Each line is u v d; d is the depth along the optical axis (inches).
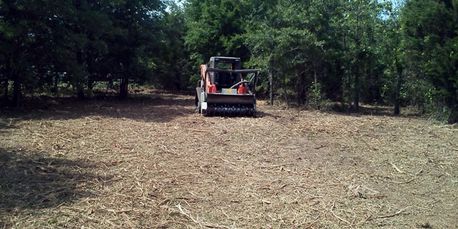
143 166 343.0
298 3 804.0
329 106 818.8
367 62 776.9
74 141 428.1
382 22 794.2
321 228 233.1
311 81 827.4
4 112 643.5
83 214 238.2
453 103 622.5
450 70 599.2
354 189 302.7
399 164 380.5
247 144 443.2
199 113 679.1
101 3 879.1
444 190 308.2
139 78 1016.2
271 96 842.2
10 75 697.0
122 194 273.7
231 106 644.1
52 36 697.6
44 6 655.8
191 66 1253.7
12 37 625.9
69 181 296.5
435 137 514.6
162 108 769.6
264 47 785.6
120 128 514.6
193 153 394.9
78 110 705.6
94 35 813.9
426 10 610.2
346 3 786.8
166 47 1061.8
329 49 770.2
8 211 238.2
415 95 741.9
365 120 650.8
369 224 240.7
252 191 291.3
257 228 229.6
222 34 1111.6
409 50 665.0
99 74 965.2
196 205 261.0
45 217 231.9
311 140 475.2
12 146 396.2
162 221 234.2
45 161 346.6
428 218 251.9
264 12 1032.2
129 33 938.7
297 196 284.4
